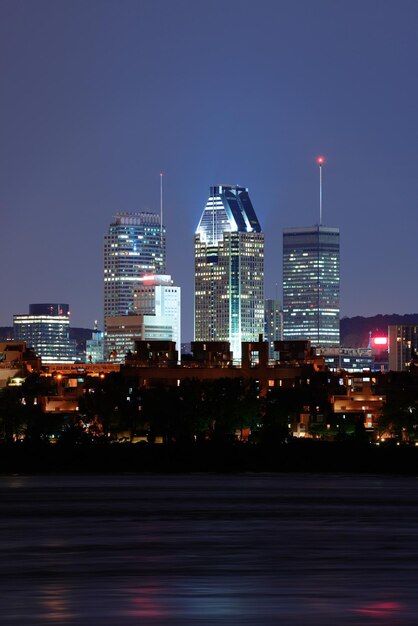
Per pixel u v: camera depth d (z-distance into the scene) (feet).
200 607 538.06
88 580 634.43
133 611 527.40
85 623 498.28
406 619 507.71
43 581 629.92
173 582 626.64
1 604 548.72
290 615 516.73
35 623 498.69
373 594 580.30
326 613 521.65
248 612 524.11
